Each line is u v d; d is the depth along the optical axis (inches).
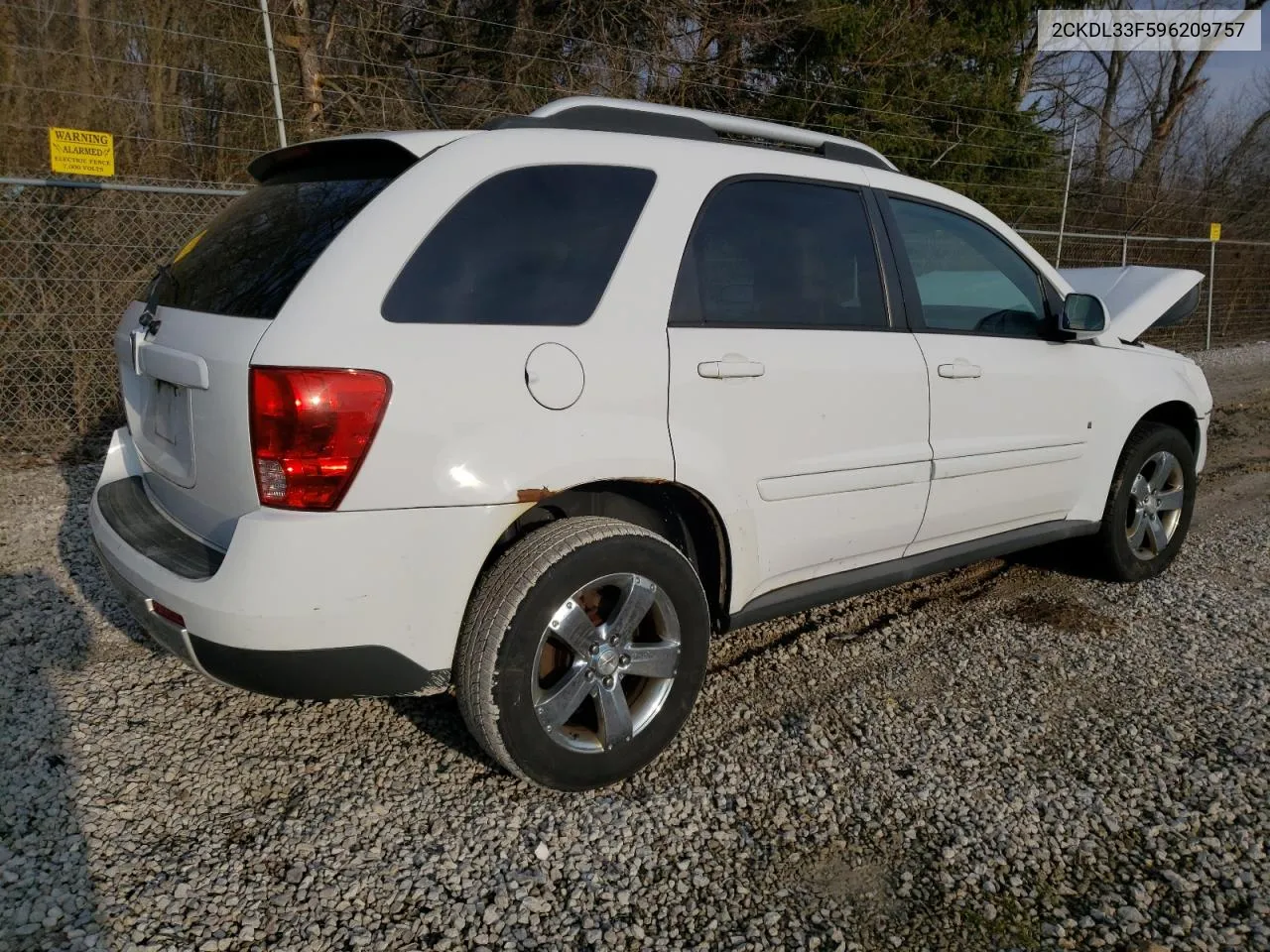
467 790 110.9
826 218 131.5
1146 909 94.6
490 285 101.4
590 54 462.6
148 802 107.0
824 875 98.7
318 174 114.7
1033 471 155.8
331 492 91.0
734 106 501.4
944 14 597.6
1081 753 122.0
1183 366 189.3
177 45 366.6
